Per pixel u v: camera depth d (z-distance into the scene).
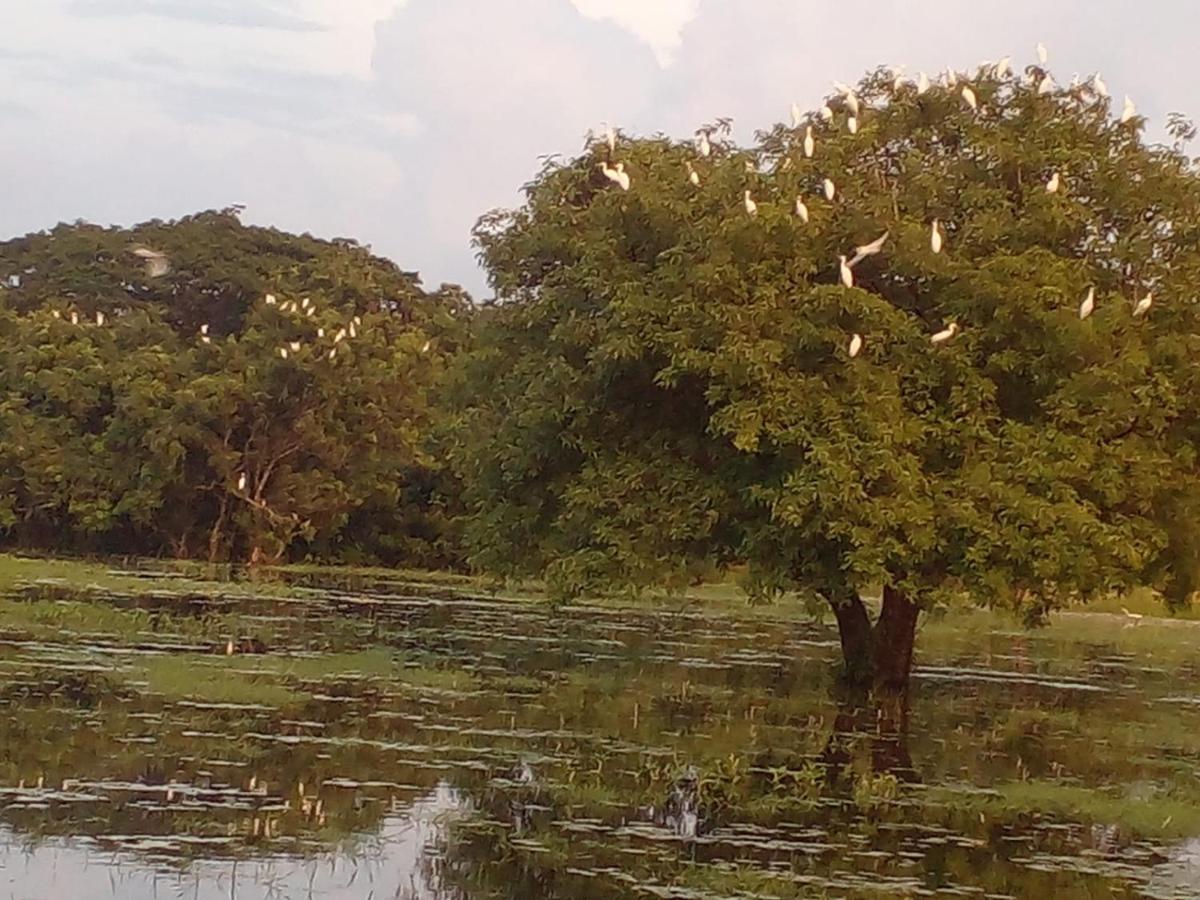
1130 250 19.48
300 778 13.00
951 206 20.08
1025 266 18.39
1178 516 19.62
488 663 22.84
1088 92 20.78
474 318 28.22
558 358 20.39
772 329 18.23
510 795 12.77
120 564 43.38
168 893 9.48
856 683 21.44
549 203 22.94
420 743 14.98
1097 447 18.64
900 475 17.70
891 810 13.04
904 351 18.81
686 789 13.40
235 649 22.12
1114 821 13.07
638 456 20.27
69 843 10.51
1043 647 33.00
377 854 10.68
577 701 18.91
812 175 19.91
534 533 22.27
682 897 9.91
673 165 20.88
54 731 14.41
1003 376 19.17
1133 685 25.50
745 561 20.39
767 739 16.58
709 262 18.36
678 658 25.45
